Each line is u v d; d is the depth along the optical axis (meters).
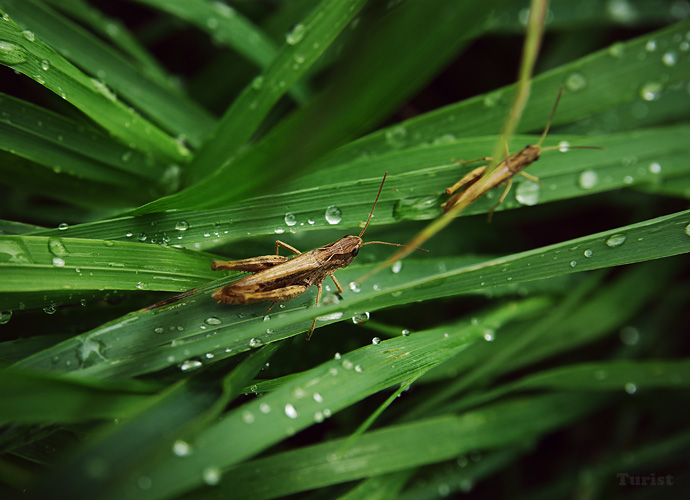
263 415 0.21
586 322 0.24
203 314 0.21
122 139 0.22
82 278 0.21
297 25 0.22
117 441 0.20
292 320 0.21
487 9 0.20
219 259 0.22
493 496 0.23
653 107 0.24
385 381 0.21
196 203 0.21
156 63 0.25
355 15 0.22
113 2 0.25
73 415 0.20
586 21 0.25
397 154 0.22
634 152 0.23
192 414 0.20
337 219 0.22
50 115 0.22
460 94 0.25
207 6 0.24
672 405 0.24
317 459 0.21
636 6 0.25
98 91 0.22
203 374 0.21
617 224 0.25
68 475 0.20
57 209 0.23
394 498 0.22
